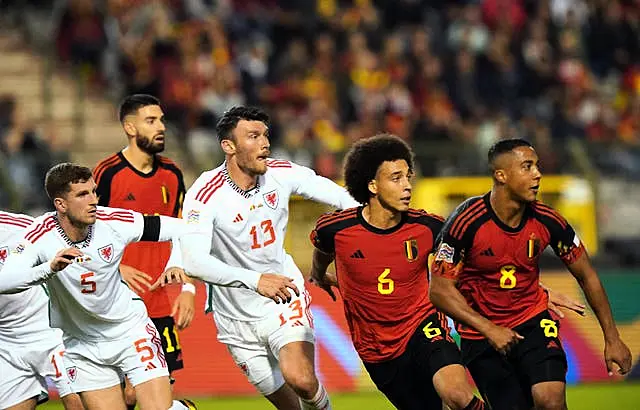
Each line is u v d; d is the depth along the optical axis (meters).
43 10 54.03
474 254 20.70
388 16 55.75
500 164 20.34
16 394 22.09
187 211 22.16
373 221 21.20
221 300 23.39
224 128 22.23
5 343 21.95
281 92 50.97
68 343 21.97
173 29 51.62
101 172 24.50
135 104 24.50
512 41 55.66
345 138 49.69
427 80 52.22
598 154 42.97
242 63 51.56
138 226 21.42
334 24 54.03
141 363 21.59
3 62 51.12
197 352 36.22
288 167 23.27
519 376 21.33
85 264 20.92
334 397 34.72
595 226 42.34
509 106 53.94
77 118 47.47
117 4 51.22
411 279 21.30
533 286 21.23
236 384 35.94
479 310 21.30
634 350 38.12
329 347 36.31
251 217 22.53
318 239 21.58
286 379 22.31
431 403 21.59
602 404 31.77
